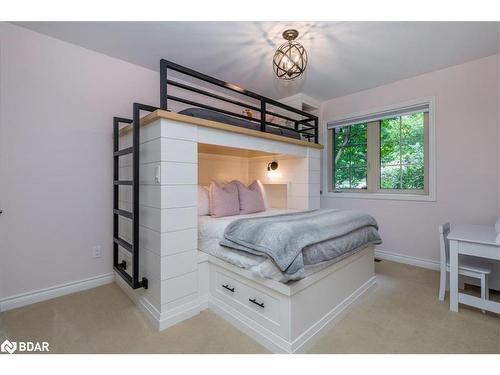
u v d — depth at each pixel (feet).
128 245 6.64
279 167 10.96
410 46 7.52
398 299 7.04
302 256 4.99
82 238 7.63
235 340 5.20
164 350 4.86
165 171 5.58
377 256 10.70
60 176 7.23
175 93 9.95
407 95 9.78
